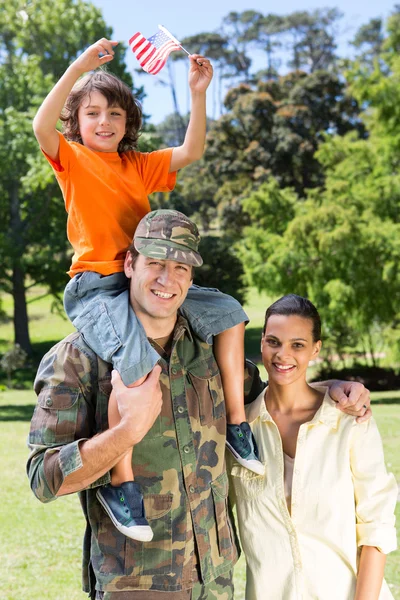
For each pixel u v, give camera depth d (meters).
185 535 2.46
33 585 5.62
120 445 2.28
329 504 2.55
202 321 2.65
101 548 2.45
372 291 18.88
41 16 27.20
